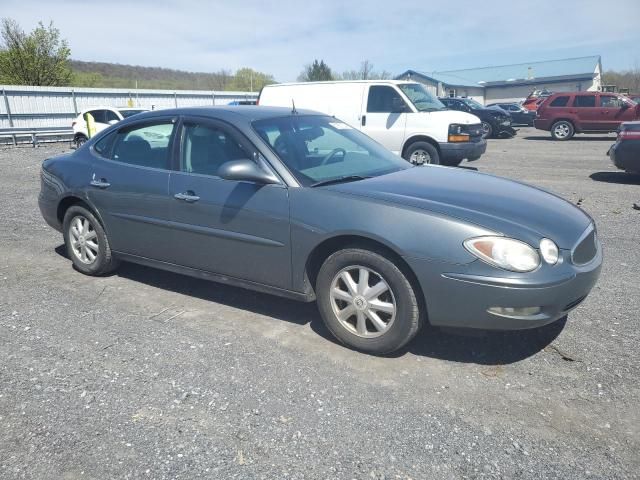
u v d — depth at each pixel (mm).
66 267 5336
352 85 11703
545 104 20703
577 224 3406
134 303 4398
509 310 3049
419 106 11266
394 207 3279
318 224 3457
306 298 3695
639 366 3283
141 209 4371
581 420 2783
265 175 3660
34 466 2508
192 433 2729
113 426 2791
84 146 5078
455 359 3422
